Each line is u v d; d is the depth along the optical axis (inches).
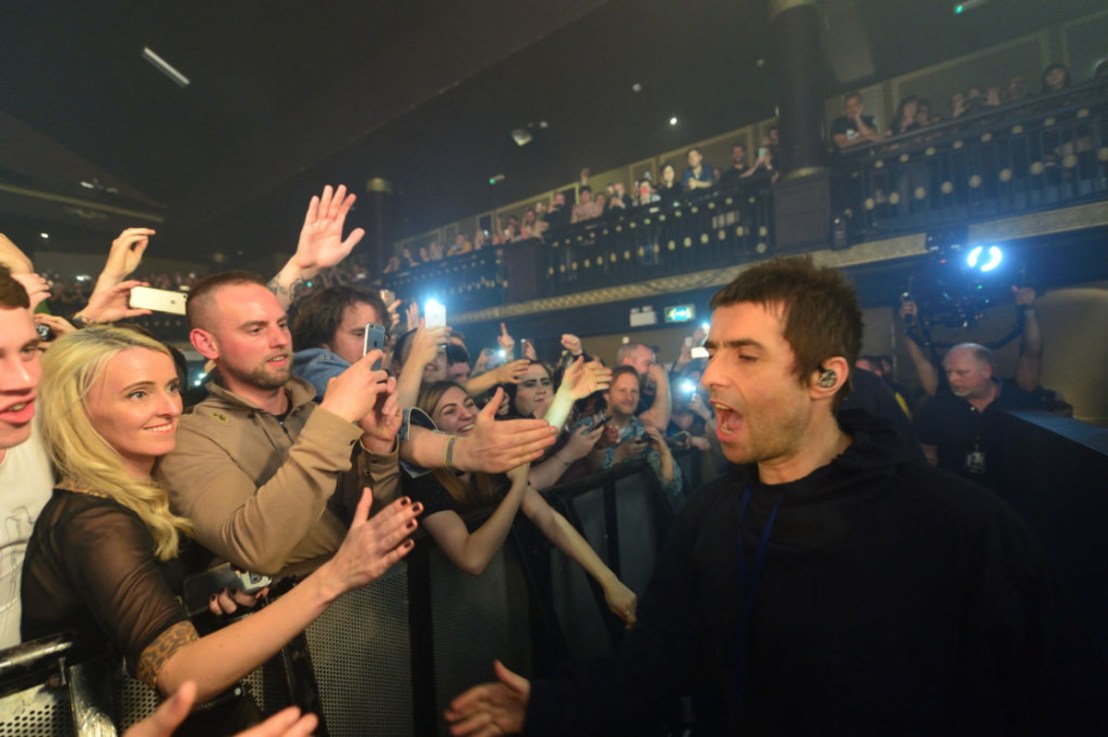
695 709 48.1
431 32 375.2
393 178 502.6
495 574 72.4
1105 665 30.3
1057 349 246.8
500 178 507.2
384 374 45.5
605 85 363.9
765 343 35.9
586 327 382.9
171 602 33.5
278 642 31.1
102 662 35.2
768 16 293.6
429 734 58.7
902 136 247.0
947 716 32.5
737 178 316.8
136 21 390.3
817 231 264.7
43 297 57.5
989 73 331.0
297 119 487.8
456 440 51.1
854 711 33.6
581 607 87.3
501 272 424.2
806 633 35.1
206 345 54.3
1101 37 297.4
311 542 54.1
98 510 35.1
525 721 39.9
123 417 37.4
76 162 560.7
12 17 386.6
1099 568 70.1
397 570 57.7
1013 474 106.2
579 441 86.8
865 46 332.2
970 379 116.4
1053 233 216.5
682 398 153.2
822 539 35.0
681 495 119.4
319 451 39.8
